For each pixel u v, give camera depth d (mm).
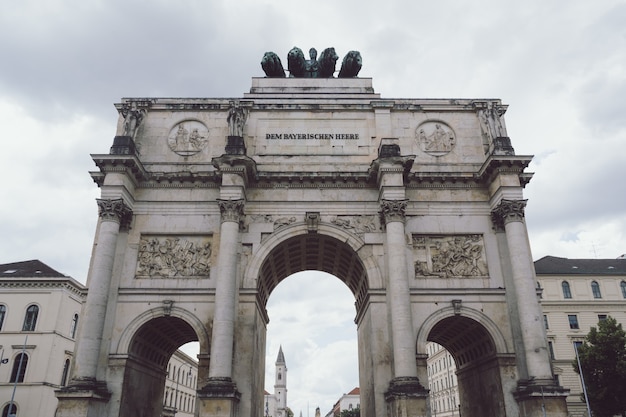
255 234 27234
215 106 30156
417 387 22672
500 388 24516
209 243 27188
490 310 25766
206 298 25766
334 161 29094
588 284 60125
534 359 23547
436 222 27578
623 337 40469
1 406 46594
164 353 30078
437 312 25688
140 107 29984
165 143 29453
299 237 27625
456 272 26734
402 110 30422
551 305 58344
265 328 31609
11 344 48875
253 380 25047
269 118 30141
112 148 26938
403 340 23656
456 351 31266
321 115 30250
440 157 29469
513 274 25500
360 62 34219
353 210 27797
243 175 26703
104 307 24500
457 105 30562
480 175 27953
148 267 26562
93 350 23453
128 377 24672
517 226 26016
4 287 51094
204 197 27844
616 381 39438
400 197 26359
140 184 28047
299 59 34156
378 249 27000
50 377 48156
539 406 22453
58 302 50562
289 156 29141
